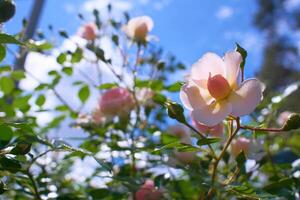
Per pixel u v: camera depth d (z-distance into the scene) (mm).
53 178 769
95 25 861
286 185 565
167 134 666
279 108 812
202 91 499
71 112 839
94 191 644
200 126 605
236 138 643
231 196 587
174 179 686
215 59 507
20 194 682
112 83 803
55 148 499
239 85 490
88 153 493
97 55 742
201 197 585
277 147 792
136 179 647
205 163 630
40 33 851
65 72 813
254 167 660
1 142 509
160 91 804
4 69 792
